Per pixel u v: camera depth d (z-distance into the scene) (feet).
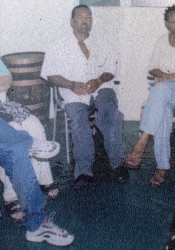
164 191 7.54
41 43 10.12
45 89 9.63
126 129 10.16
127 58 10.38
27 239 6.13
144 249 5.85
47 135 9.66
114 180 7.97
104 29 9.79
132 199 7.27
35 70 9.28
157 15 10.05
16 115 6.49
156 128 7.66
